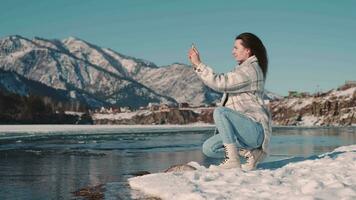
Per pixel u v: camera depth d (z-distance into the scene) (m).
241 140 5.54
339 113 161.00
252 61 5.45
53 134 49.66
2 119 145.12
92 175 8.89
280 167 6.25
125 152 18.86
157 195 4.79
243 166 5.75
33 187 6.73
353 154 6.89
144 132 67.25
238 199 4.13
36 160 13.30
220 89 5.32
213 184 4.91
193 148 22.80
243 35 5.63
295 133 59.44
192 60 5.39
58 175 8.84
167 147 24.00
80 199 4.99
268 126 5.51
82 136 44.38
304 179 4.83
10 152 17.80
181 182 5.13
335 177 4.91
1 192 6.15
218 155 6.02
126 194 5.04
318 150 20.20
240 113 5.40
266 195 4.24
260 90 5.47
